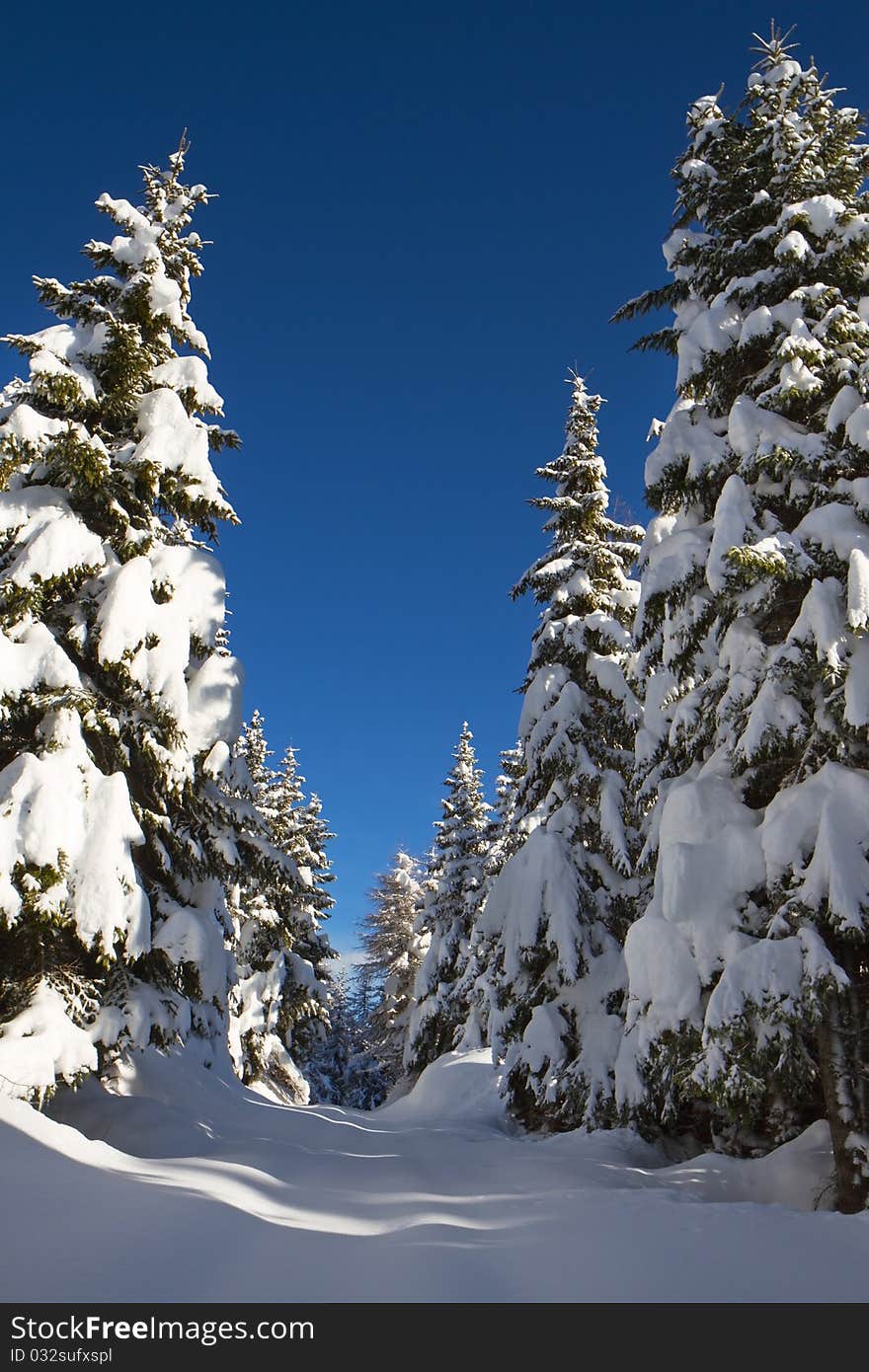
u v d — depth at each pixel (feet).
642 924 27.91
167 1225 16.87
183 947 34.58
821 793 25.82
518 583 59.47
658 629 37.47
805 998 23.12
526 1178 28.71
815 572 27.73
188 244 45.93
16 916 26.50
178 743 34.78
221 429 42.45
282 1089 86.48
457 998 81.92
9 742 32.94
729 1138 33.60
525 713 54.80
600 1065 39.81
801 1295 14.12
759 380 33.83
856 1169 23.70
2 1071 24.64
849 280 33.91
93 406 36.65
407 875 151.53
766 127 37.22
